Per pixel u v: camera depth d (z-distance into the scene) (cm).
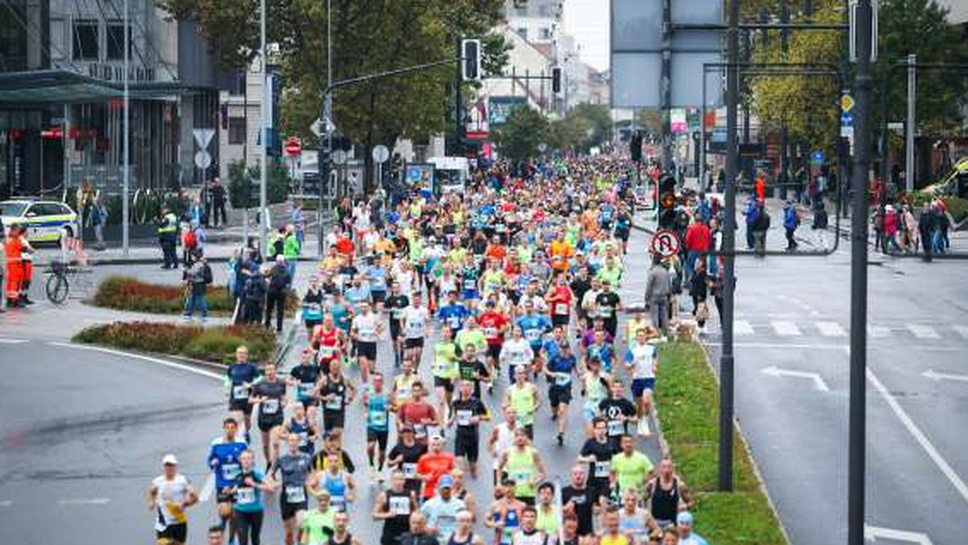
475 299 10400
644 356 7944
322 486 5588
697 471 6862
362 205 17762
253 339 10594
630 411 6612
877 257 16925
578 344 10575
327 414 7306
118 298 12812
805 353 10612
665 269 10738
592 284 10350
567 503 5444
